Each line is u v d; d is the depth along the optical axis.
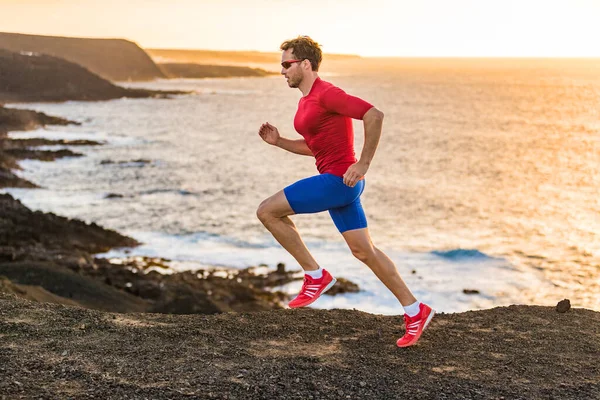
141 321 4.70
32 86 191.25
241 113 155.62
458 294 25.38
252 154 80.50
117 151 78.88
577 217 43.94
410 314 4.35
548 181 60.91
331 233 35.06
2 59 196.25
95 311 4.85
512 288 26.39
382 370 3.98
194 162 71.31
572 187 57.50
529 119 133.50
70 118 130.50
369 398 3.55
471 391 3.71
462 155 79.38
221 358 4.03
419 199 49.59
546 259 31.42
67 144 82.75
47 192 49.44
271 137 4.63
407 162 72.31
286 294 24.59
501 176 63.50
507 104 174.25
